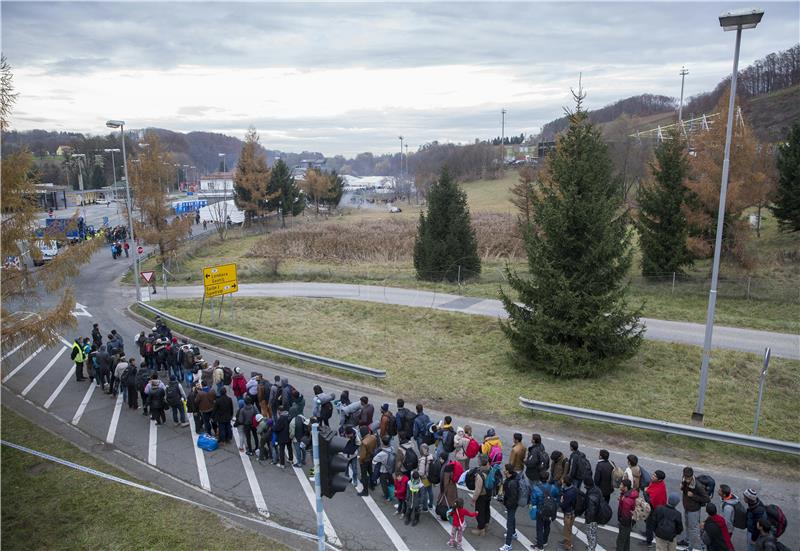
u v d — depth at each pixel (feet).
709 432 44.86
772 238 122.31
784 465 43.32
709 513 30.14
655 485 32.19
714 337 72.79
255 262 145.69
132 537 33.78
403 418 42.86
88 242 52.39
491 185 376.48
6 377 65.62
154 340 64.90
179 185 505.25
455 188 115.55
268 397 50.55
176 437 49.62
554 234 61.93
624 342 61.26
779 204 116.78
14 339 46.78
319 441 25.07
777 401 56.44
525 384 61.87
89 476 41.32
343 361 67.87
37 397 59.26
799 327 75.51
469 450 39.81
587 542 32.71
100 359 59.72
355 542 34.17
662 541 30.30
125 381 56.08
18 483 40.27
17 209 47.16
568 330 61.16
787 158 116.16
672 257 98.12
